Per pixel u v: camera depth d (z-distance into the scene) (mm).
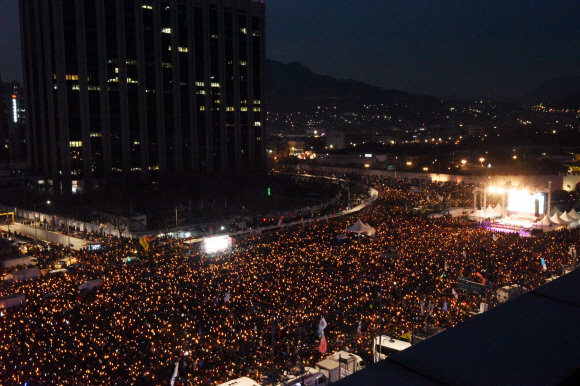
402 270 49688
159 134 136500
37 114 135750
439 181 133875
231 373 29719
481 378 3428
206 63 145375
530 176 120438
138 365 30469
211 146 148375
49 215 93688
